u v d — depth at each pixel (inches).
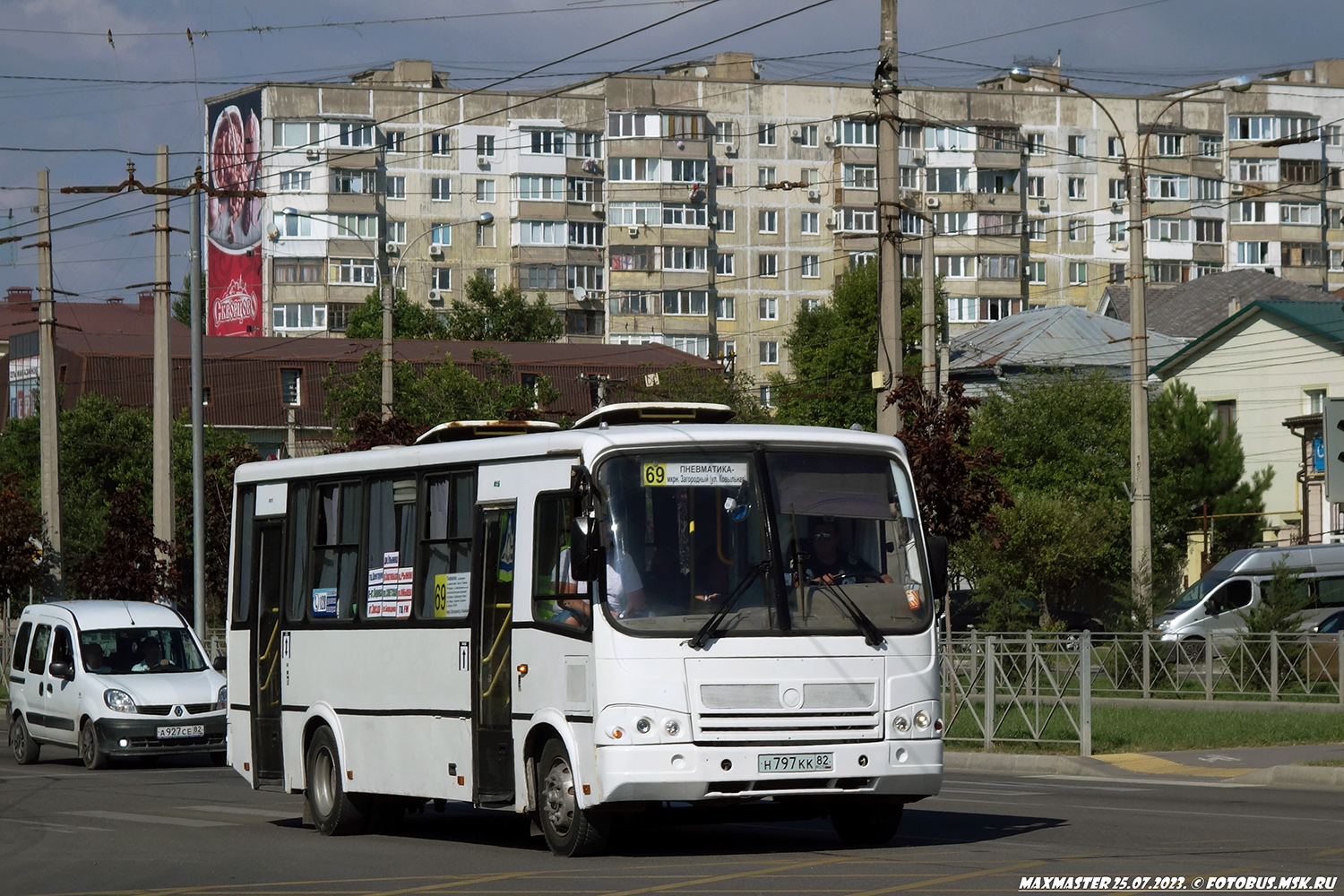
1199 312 4746.6
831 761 698.2
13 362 5319.9
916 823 853.2
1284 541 3002.0
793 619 706.8
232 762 992.9
